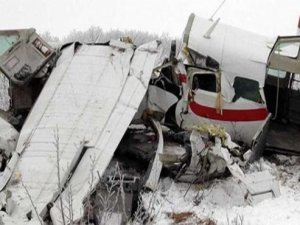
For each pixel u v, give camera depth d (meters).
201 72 13.02
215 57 13.22
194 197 11.77
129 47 13.16
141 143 13.11
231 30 13.77
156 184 11.74
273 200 11.62
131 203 10.78
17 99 13.16
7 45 13.19
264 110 13.16
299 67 13.22
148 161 12.63
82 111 11.77
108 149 11.09
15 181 10.61
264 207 11.40
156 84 13.14
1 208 10.10
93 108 11.81
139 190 11.12
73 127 11.48
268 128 13.45
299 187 12.28
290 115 14.34
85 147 11.12
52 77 12.70
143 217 10.85
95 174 10.63
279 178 12.60
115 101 11.94
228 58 13.19
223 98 13.07
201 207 11.48
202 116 13.13
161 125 13.23
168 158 11.98
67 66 12.83
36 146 11.20
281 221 10.95
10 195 10.26
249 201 11.53
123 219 10.48
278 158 13.40
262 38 13.87
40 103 12.17
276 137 13.81
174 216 11.09
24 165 10.88
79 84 12.34
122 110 11.78
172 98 13.11
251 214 11.18
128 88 12.20
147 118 13.13
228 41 13.41
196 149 11.91
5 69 12.98
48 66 13.22
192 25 13.64
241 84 13.15
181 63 13.09
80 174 10.73
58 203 10.16
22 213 10.05
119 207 10.65
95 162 10.84
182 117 13.16
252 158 12.83
